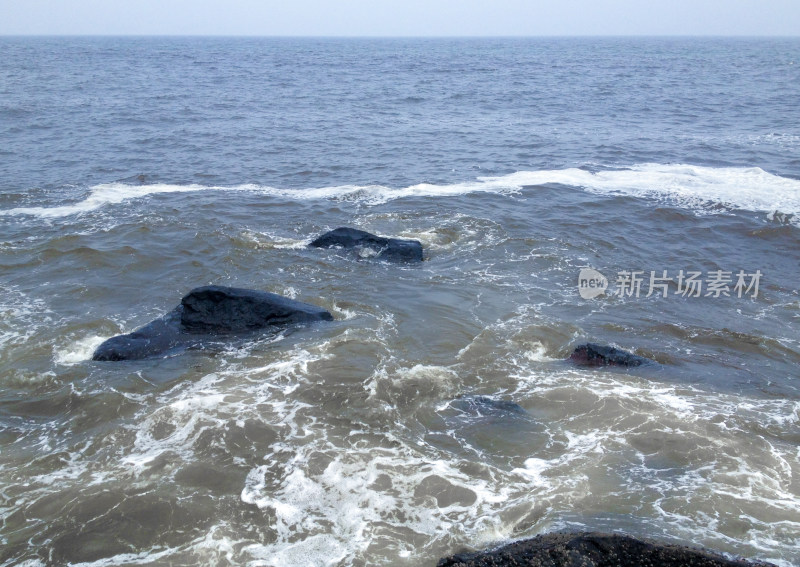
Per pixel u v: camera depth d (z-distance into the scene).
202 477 8.38
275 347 11.68
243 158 26.59
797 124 35.50
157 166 24.94
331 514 7.79
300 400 10.08
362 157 27.02
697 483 8.30
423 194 21.41
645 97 48.56
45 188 21.53
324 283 14.60
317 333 12.17
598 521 7.62
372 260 15.85
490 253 16.58
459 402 10.16
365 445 9.05
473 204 20.39
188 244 16.69
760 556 7.09
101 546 7.30
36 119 34.44
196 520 7.68
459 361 11.41
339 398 10.15
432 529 7.56
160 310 13.38
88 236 16.98
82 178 22.95
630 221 19.00
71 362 11.25
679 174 23.91
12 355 11.39
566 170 24.72
